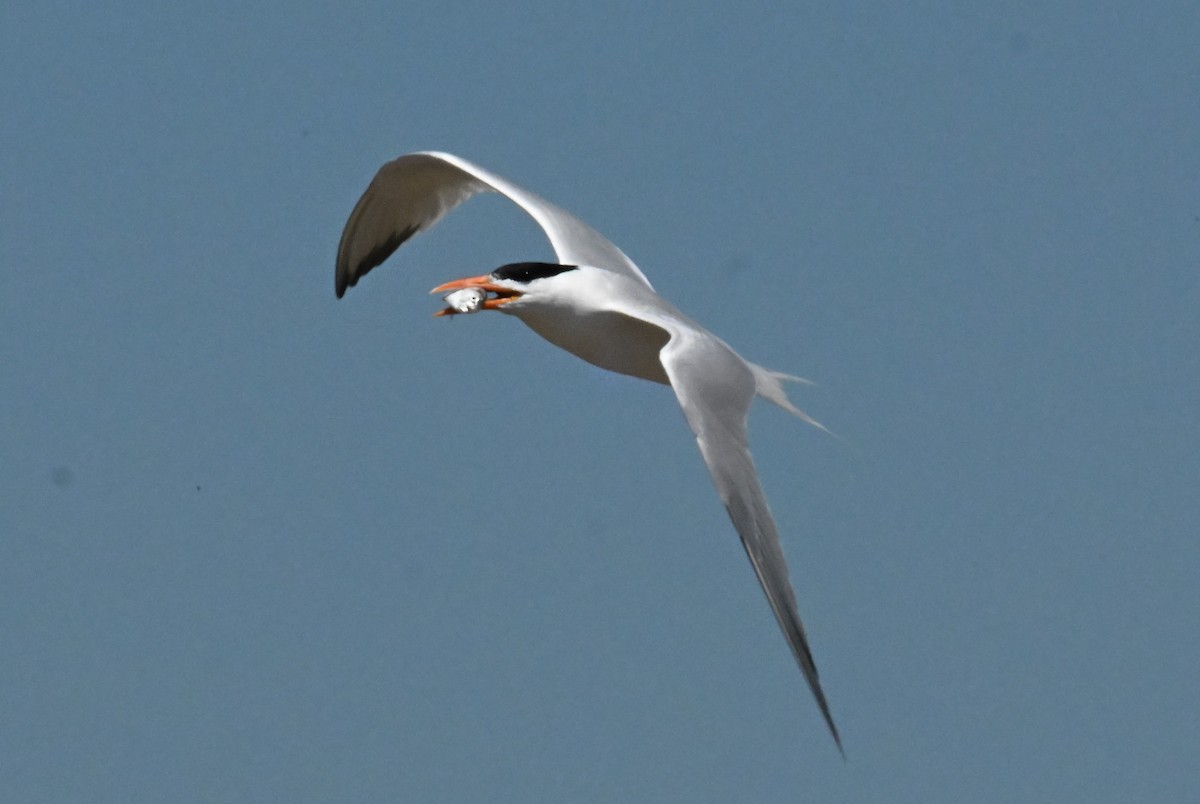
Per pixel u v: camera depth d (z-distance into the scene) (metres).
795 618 11.88
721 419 12.64
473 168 15.91
